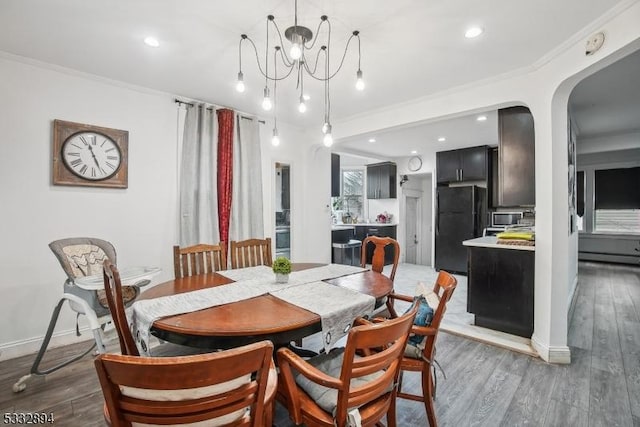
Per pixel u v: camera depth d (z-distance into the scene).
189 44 2.29
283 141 4.44
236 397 0.94
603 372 2.33
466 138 5.15
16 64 2.50
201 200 3.40
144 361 0.77
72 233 2.77
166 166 3.29
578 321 3.40
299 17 1.94
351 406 1.17
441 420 1.81
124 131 3.01
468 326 3.23
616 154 6.62
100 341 2.05
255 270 2.55
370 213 7.57
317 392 1.35
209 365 0.81
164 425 0.90
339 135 4.23
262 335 1.38
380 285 2.08
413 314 1.24
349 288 2.00
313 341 2.81
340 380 1.11
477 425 1.77
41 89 2.61
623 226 6.63
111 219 2.97
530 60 2.49
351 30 2.07
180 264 2.44
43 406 1.90
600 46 1.96
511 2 1.79
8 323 2.51
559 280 2.49
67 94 2.73
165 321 1.44
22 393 2.03
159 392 0.87
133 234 3.10
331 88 3.05
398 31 2.08
